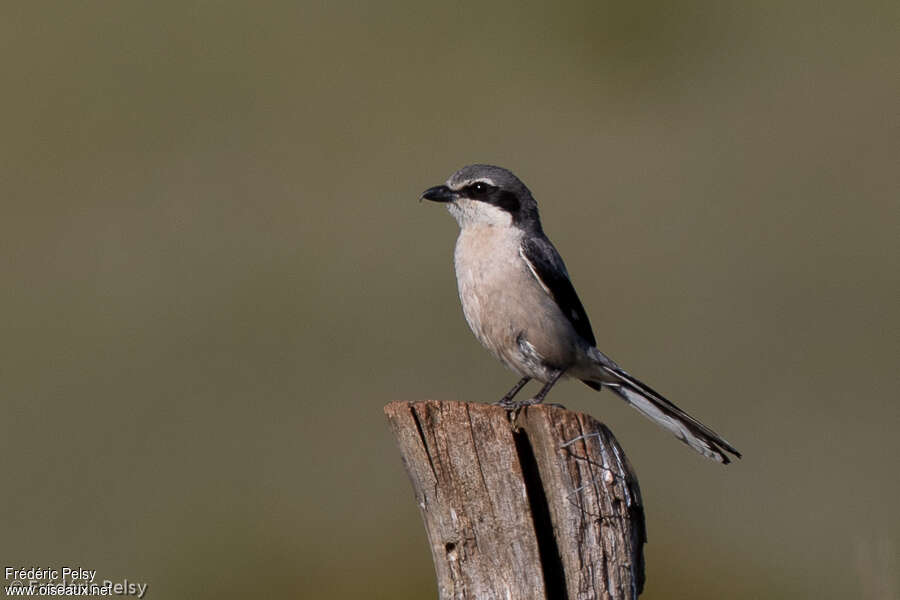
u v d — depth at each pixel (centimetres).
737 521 1268
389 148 2325
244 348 1670
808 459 1398
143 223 2059
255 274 1870
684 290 1773
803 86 2470
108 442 1491
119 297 1833
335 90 2552
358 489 1368
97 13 2902
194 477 1397
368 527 1306
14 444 1493
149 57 2728
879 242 1875
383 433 1476
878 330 1656
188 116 2433
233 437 1482
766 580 1162
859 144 2184
